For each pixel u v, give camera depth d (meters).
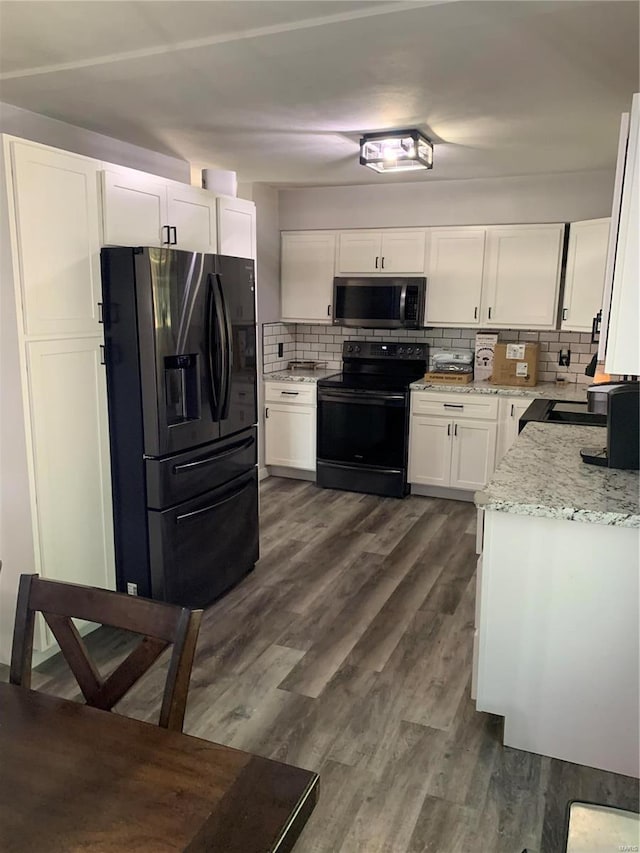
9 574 2.67
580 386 4.84
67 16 2.00
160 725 1.36
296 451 5.36
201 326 3.03
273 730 2.35
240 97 2.77
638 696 2.07
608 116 3.05
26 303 2.43
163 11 1.96
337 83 2.59
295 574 3.67
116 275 2.73
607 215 4.52
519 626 2.16
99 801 1.05
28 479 2.53
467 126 3.25
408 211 5.07
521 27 2.04
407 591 3.46
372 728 2.36
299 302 5.47
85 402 2.75
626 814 1.45
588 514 1.96
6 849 0.96
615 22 1.99
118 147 3.57
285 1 1.88
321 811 1.97
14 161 2.33
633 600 2.02
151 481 2.87
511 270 4.77
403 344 5.42
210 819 1.01
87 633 2.97
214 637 2.99
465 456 4.83
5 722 1.24
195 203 3.28
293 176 4.70
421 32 2.08
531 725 2.21
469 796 2.03
